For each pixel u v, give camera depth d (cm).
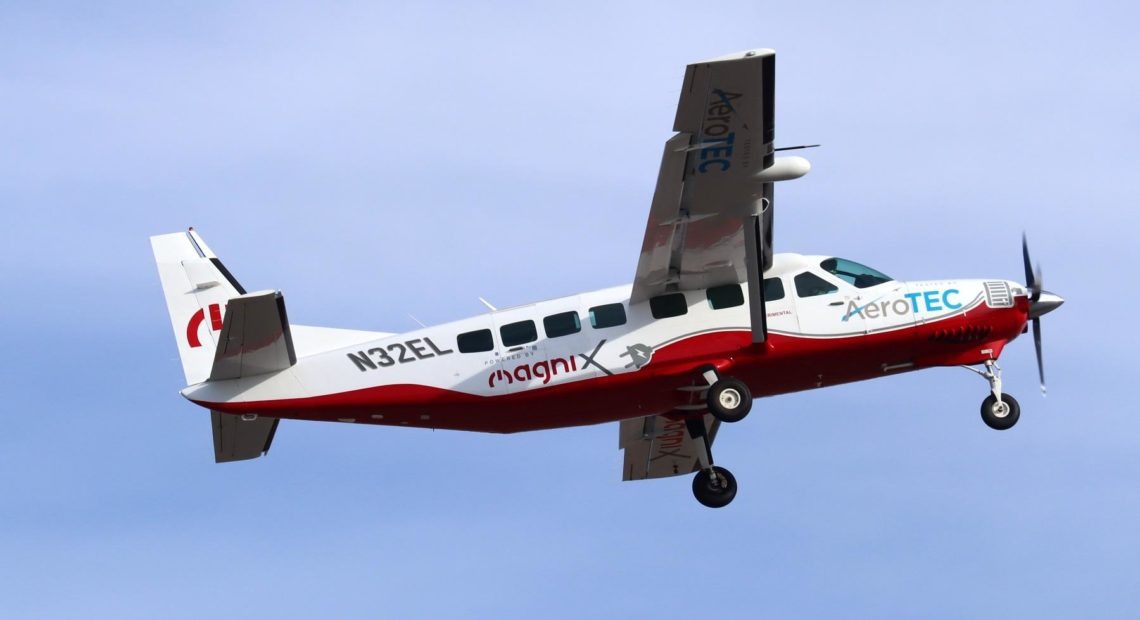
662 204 6281
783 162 6200
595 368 6731
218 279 6962
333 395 6669
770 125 5975
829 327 6869
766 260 6944
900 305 6944
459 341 6788
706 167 6144
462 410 6788
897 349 6962
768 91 5803
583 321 6806
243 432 6975
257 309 6184
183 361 6894
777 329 6844
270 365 6575
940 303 6969
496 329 6800
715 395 6700
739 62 5662
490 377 6731
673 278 6781
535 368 6738
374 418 6800
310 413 6688
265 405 6619
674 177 6144
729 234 6538
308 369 6681
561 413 6900
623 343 6756
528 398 6750
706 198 6300
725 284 6875
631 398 6862
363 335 6869
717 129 5947
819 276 6962
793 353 6838
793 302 6894
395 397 6706
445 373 6738
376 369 6719
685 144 5988
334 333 6869
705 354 6769
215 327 6931
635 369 6744
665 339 6769
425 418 6844
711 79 5728
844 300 6925
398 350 6769
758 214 6444
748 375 6862
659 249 6556
